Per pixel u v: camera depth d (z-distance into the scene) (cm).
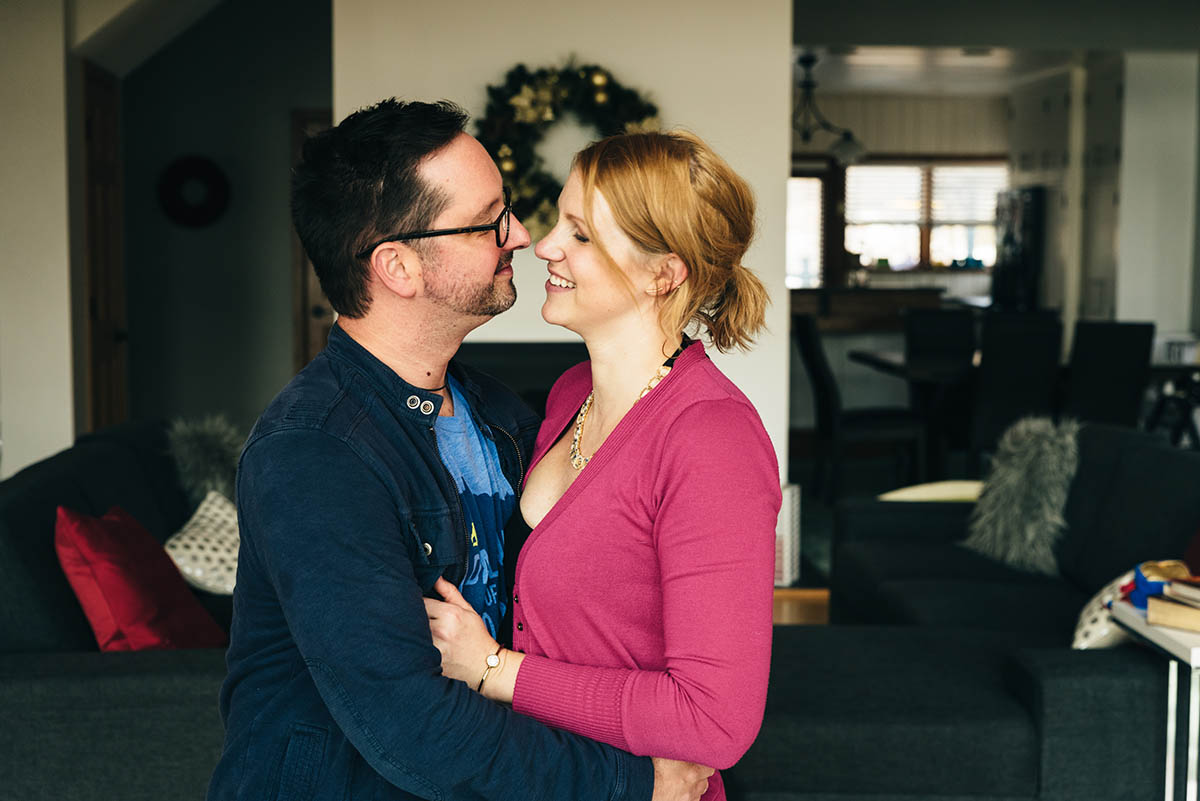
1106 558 340
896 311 888
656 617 121
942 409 702
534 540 122
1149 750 237
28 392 530
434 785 112
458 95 521
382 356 124
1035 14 894
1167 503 324
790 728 239
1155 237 941
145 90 758
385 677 108
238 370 776
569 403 139
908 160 1238
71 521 249
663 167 118
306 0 761
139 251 766
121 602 246
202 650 235
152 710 221
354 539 110
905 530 409
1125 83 927
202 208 761
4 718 219
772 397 532
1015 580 360
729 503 114
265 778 117
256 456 115
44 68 523
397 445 121
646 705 113
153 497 340
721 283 125
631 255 121
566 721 117
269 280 772
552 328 530
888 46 891
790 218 1245
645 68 523
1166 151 935
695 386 120
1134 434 362
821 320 884
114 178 617
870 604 364
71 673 221
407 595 111
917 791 239
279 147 766
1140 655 244
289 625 111
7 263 526
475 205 119
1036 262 1080
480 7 518
